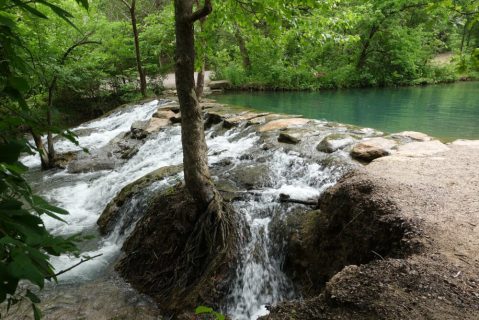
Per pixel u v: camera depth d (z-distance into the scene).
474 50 2.22
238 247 4.50
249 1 4.70
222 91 19.28
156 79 17.05
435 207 3.51
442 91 17.30
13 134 1.01
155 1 20.55
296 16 4.92
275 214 4.98
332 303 2.32
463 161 4.88
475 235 3.05
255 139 7.53
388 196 3.74
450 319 2.11
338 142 6.33
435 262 2.71
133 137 10.28
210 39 5.52
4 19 0.92
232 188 5.68
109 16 22.92
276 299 4.39
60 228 6.41
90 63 10.39
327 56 21.98
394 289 2.39
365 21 19.41
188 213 4.74
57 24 8.66
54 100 13.30
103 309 4.33
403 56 19.77
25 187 0.92
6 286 0.68
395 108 13.20
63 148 10.45
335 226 3.99
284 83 19.53
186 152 4.56
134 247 5.16
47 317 4.20
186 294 4.21
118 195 6.55
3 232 0.74
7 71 1.01
